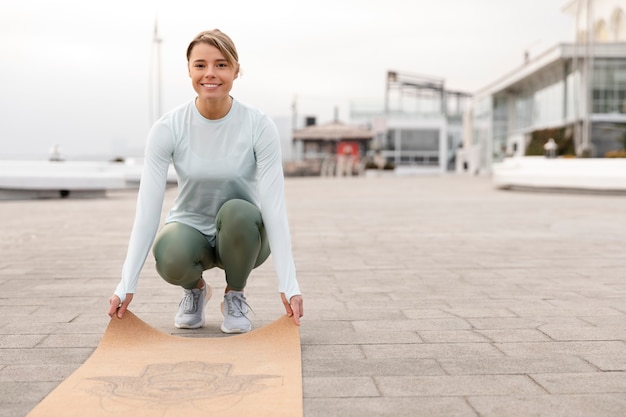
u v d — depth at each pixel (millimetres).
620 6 36344
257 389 2312
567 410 2139
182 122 3031
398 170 50594
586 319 3500
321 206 13117
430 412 2123
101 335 3193
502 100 44062
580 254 6141
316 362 2705
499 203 13766
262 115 3074
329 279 4852
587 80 24250
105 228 8836
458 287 4504
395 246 6816
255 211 3109
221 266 3330
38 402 2236
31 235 7949
